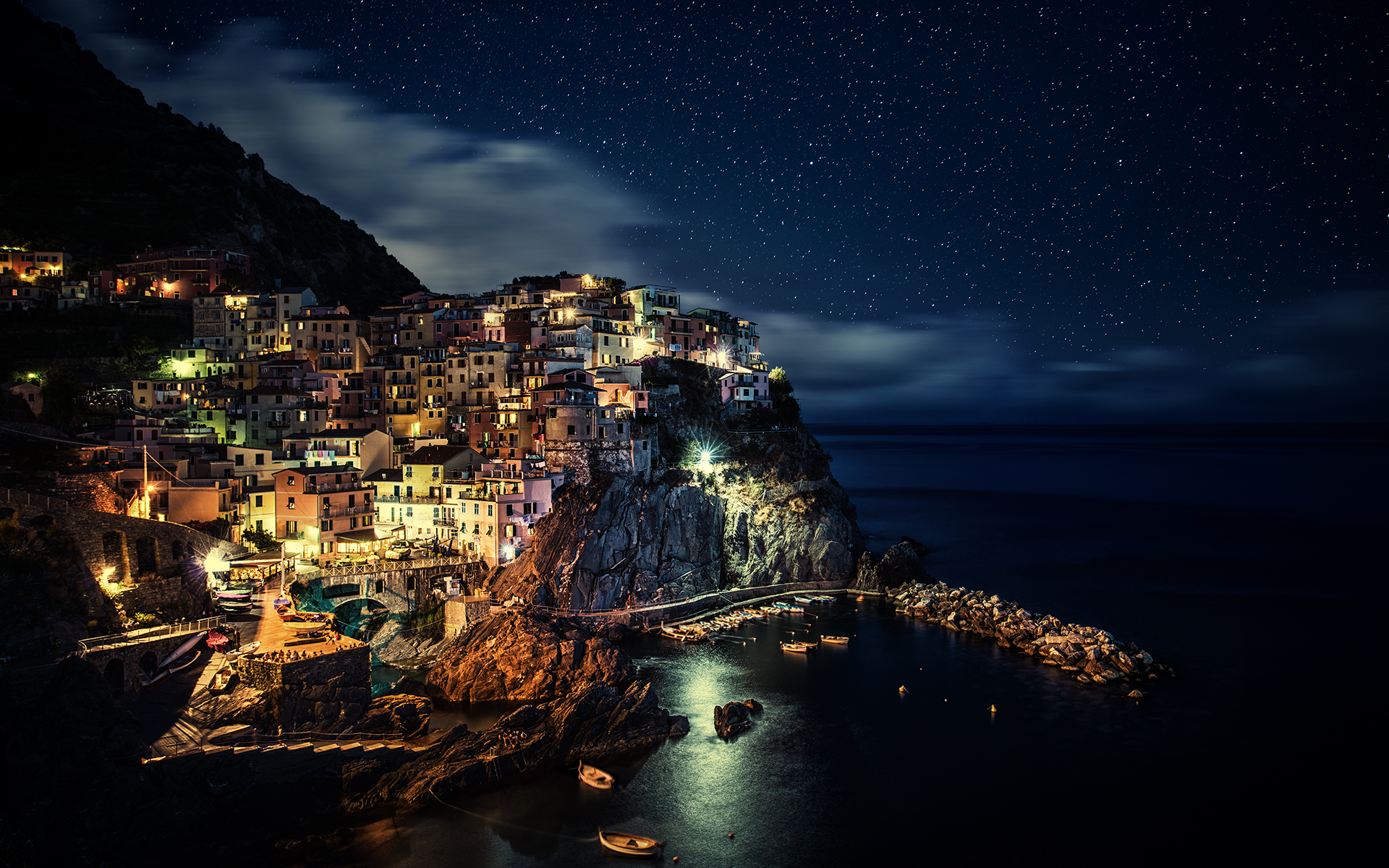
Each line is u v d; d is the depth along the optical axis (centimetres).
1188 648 11075
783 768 7644
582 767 7294
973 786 7388
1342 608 13075
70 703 6112
